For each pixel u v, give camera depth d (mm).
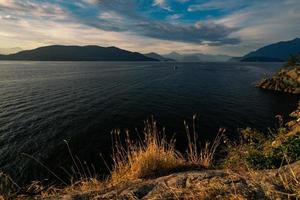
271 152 5195
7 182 3748
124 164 4988
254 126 40000
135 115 45875
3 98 60375
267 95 69062
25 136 34750
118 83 92562
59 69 177875
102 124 40281
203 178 3336
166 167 4406
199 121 42281
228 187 2957
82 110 49094
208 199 2787
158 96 65188
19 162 27266
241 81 100875
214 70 174250
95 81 98812
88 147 31156
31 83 90312
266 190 2818
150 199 2928
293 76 77312
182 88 79938
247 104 56844
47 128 38156
